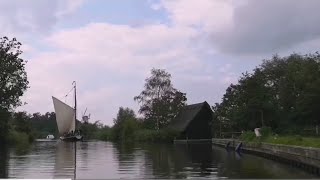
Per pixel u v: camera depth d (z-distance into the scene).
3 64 70.94
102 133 128.62
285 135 48.00
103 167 29.58
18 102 73.38
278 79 67.88
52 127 178.75
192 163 32.72
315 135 49.62
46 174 25.41
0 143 79.00
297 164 29.58
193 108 93.12
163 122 99.00
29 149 58.22
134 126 103.31
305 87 52.03
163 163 32.59
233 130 73.94
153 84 101.00
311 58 55.66
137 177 23.64
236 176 24.30
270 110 59.22
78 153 47.00
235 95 66.94
